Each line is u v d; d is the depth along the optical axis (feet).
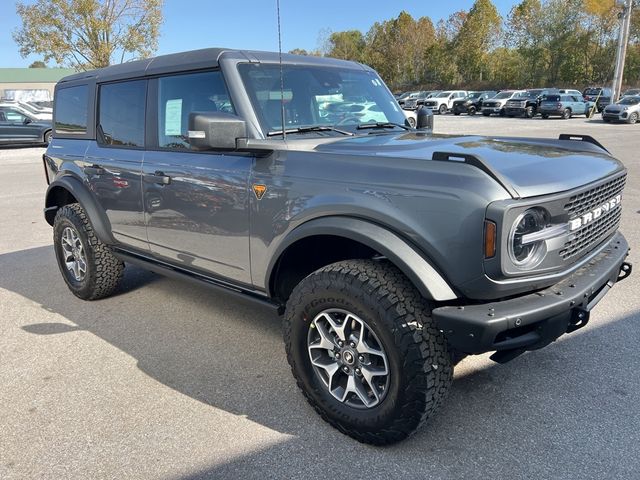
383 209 8.20
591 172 9.16
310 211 9.04
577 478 8.09
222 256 11.09
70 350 12.78
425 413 8.25
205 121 9.18
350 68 13.28
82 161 14.82
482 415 9.71
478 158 7.72
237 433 9.45
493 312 7.67
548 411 9.78
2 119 63.87
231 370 11.68
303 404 10.32
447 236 7.69
